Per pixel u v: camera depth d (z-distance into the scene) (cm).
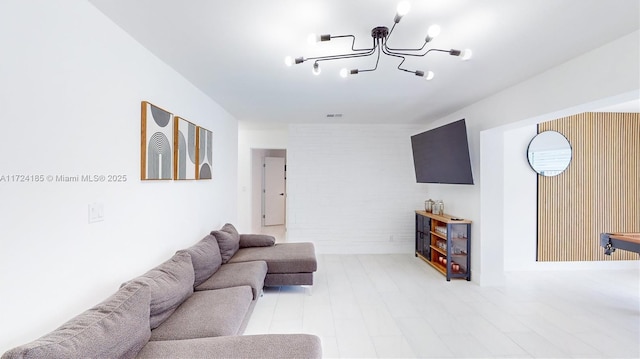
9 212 118
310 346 153
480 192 357
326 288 345
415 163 467
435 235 427
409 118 468
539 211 420
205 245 278
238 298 218
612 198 426
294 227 517
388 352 217
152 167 214
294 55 226
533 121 291
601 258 424
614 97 205
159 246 230
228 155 423
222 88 308
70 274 146
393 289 342
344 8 163
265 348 150
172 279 199
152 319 172
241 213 617
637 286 355
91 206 160
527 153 418
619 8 162
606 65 208
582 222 424
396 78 278
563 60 236
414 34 193
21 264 123
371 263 452
